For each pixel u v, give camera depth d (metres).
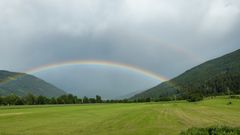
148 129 44.97
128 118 68.31
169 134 38.91
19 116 78.06
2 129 47.19
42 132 43.19
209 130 30.17
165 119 64.62
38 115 82.62
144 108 115.12
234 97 189.75
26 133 42.09
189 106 128.75
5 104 199.12
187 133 29.66
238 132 29.33
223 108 110.75
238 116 74.25
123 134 39.84
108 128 47.81
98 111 103.62
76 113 92.25
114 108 125.50
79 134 40.59
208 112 89.00
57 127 50.25
